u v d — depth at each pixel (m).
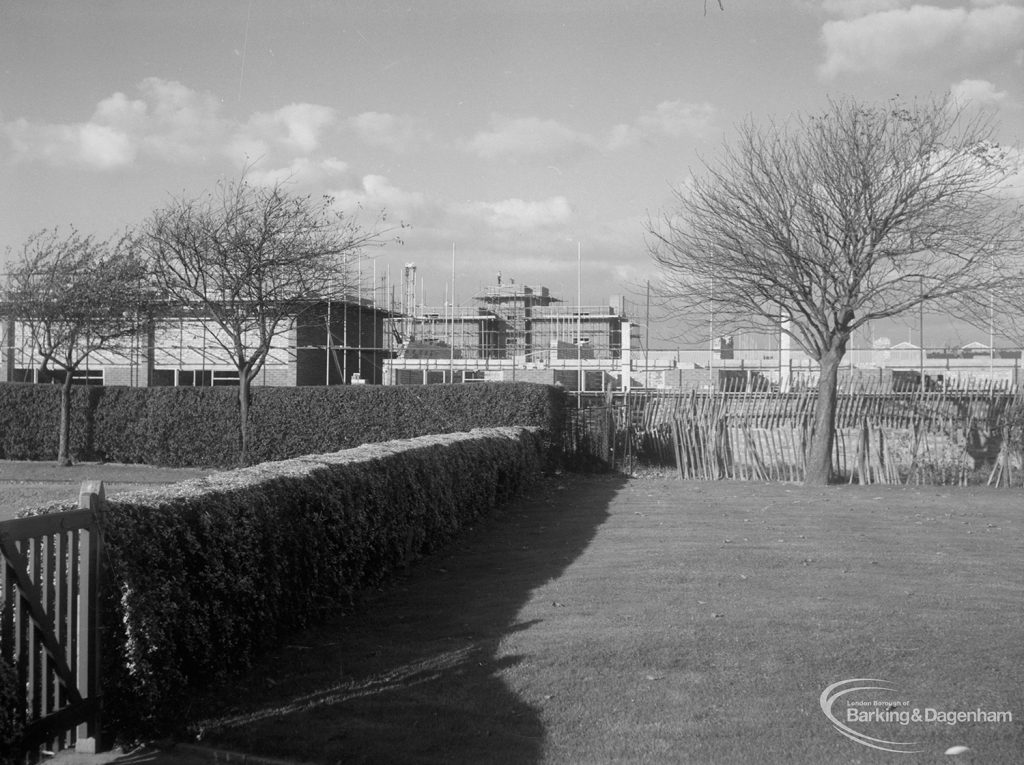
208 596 5.86
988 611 7.58
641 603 7.91
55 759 4.85
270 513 6.78
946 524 13.48
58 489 18.44
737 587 8.59
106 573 5.07
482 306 53.06
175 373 34.06
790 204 20.12
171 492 6.05
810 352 21.25
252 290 24.00
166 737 5.13
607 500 17.00
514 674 5.99
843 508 15.55
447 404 23.55
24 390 26.50
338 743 4.96
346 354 33.97
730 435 22.09
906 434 20.92
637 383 37.34
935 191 19.59
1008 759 4.64
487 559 10.72
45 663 4.63
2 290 25.56
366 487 8.87
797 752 4.75
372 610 8.16
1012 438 20.39
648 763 4.65
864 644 6.50
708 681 5.79
